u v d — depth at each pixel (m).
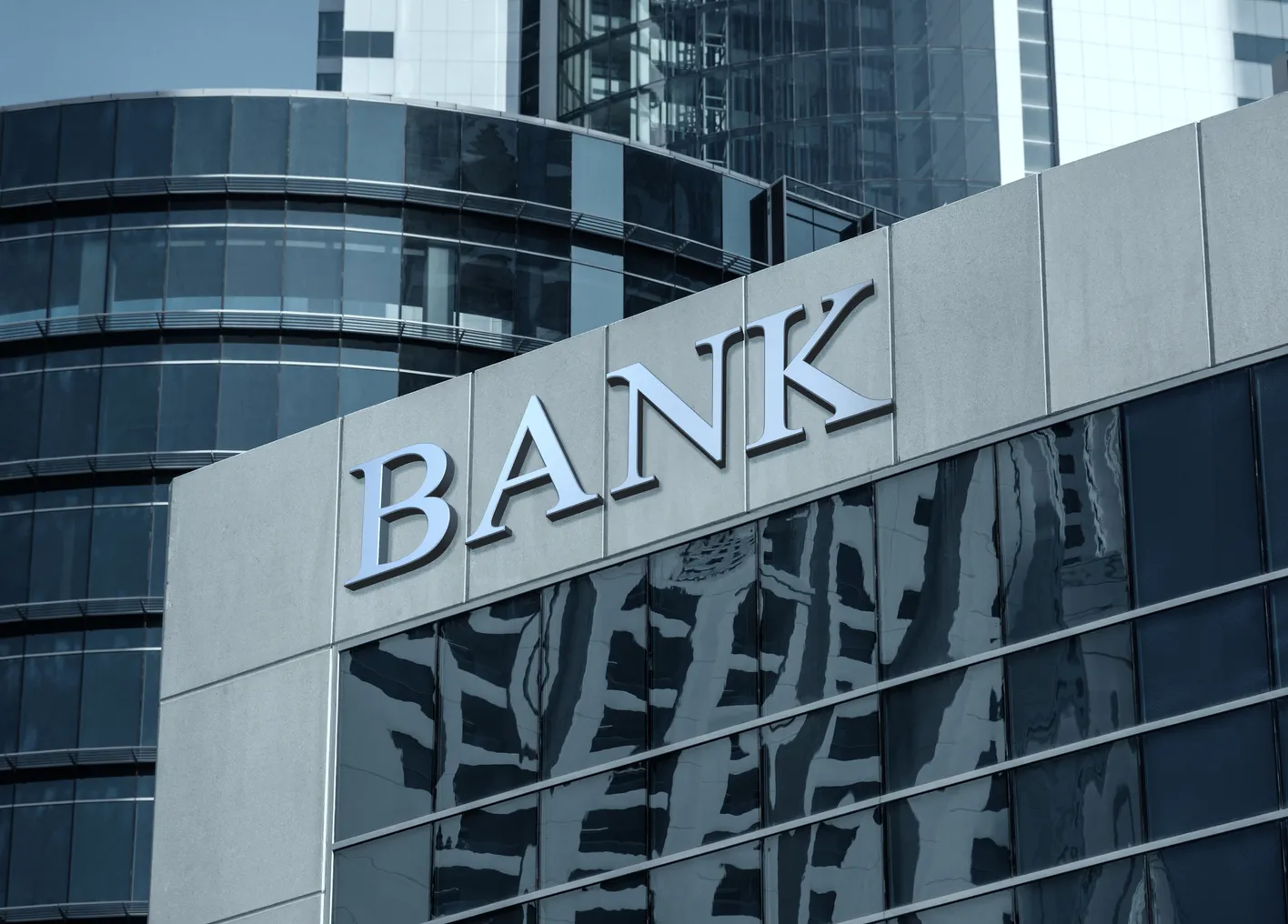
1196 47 133.12
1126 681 33.09
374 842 40.34
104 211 80.19
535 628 39.69
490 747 39.50
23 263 79.94
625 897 37.06
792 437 37.62
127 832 73.38
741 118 126.62
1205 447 33.44
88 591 76.12
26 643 76.06
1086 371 34.94
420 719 40.53
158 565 76.31
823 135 125.38
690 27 129.62
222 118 80.88
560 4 133.88
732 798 36.47
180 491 45.59
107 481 77.50
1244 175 34.19
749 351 38.69
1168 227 34.72
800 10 128.25
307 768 41.66
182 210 80.06
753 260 85.62
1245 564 32.59
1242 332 33.56
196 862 42.44
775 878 35.53
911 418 36.50
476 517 41.16
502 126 82.75
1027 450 35.12
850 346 37.50
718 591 37.75
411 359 79.44
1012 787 33.66
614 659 38.53
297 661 42.53
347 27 135.12
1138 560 33.56
